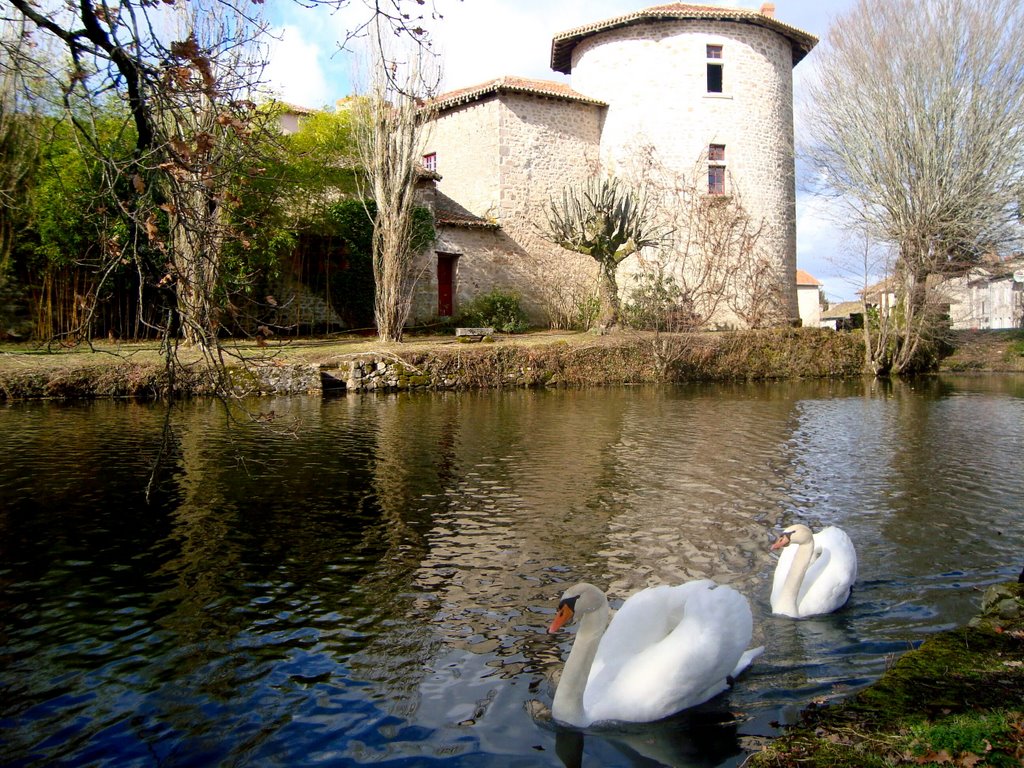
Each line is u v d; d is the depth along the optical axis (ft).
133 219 14.16
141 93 14.08
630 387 73.10
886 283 90.53
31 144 55.88
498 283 98.43
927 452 38.04
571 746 12.45
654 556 21.86
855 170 89.76
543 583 19.77
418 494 28.78
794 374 84.79
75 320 65.87
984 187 85.87
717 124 100.68
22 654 15.79
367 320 90.79
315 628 17.02
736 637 13.76
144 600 18.61
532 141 100.58
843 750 10.92
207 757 12.19
